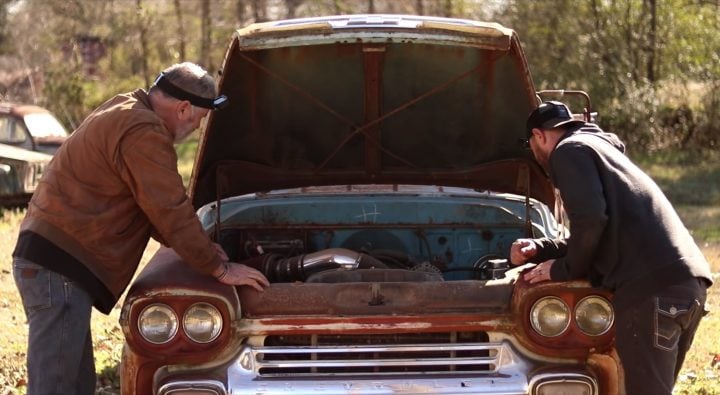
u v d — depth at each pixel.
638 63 22.59
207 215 5.14
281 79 4.68
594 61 22.33
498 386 3.65
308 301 3.69
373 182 5.38
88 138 3.71
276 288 3.73
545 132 3.90
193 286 3.62
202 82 3.87
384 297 3.70
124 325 3.63
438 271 4.65
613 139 3.85
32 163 12.59
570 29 22.81
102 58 32.09
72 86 28.05
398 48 4.54
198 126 4.00
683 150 20.98
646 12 22.67
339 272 4.14
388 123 5.04
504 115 4.83
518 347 3.72
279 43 4.10
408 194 5.34
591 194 3.51
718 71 20.95
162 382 3.65
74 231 3.71
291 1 30.81
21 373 5.67
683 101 21.70
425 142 5.12
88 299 3.75
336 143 5.13
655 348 3.56
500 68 4.57
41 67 29.89
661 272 3.54
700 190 15.66
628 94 21.42
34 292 3.69
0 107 14.23
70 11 31.73
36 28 31.31
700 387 5.23
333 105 4.90
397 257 4.98
